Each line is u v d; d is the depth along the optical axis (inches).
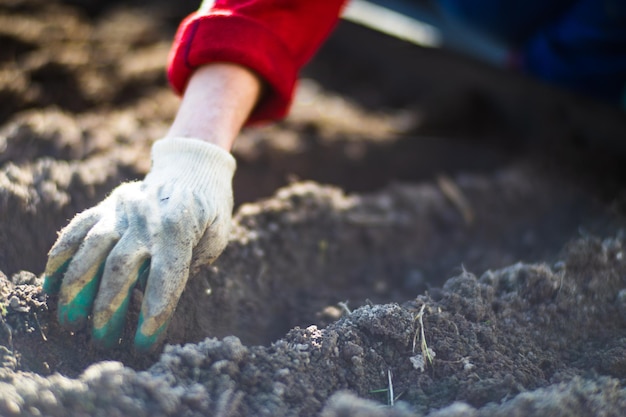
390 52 68.7
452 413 29.6
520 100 60.2
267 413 30.1
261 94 36.6
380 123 61.2
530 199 50.8
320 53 72.1
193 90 34.7
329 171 53.1
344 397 30.3
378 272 43.5
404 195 48.7
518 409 29.8
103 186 41.5
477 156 57.6
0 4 67.1
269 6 35.1
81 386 28.9
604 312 36.3
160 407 29.1
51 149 44.9
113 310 30.3
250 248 39.1
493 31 61.6
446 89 64.6
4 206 36.3
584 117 56.5
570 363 33.9
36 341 31.6
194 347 31.3
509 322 34.7
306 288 40.5
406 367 32.5
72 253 31.1
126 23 70.5
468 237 47.6
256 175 50.1
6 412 28.0
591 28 54.2
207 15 34.7
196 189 32.4
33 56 58.9
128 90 57.8
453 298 34.5
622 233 42.6
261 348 32.1
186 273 30.9
